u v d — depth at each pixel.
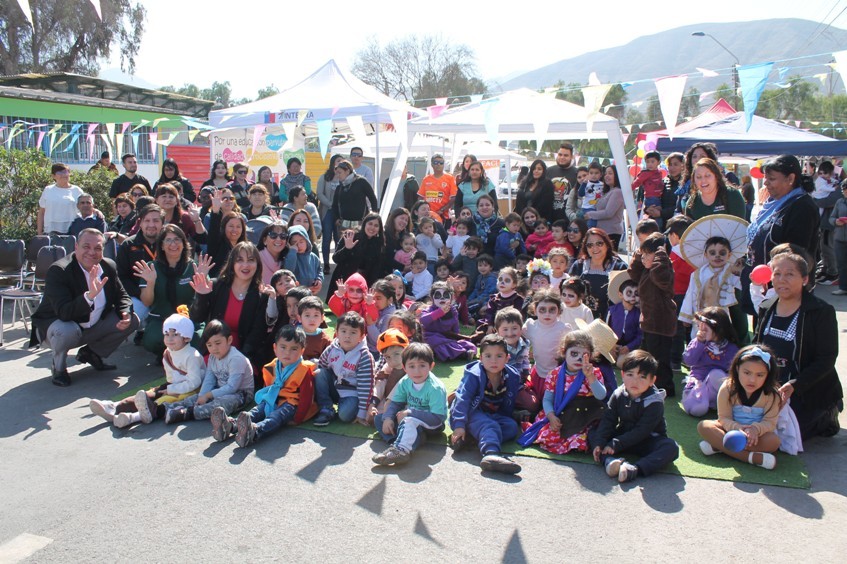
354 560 3.17
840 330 7.81
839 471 4.12
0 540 3.36
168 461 4.29
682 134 14.16
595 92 5.88
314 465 4.23
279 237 6.98
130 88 21.06
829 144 12.93
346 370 5.02
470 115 10.20
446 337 6.81
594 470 4.16
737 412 4.31
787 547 3.25
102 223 8.88
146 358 6.65
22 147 15.93
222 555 3.21
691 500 3.75
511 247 9.10
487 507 3.68
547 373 5.27
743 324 5.73
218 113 11.41
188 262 6.37
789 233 5.14
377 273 8.24
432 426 4.54
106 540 3.35
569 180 10.37
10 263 7.75
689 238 5.80
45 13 24.69
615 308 6.04
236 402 5.11
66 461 4.28
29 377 6.01
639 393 4.20
